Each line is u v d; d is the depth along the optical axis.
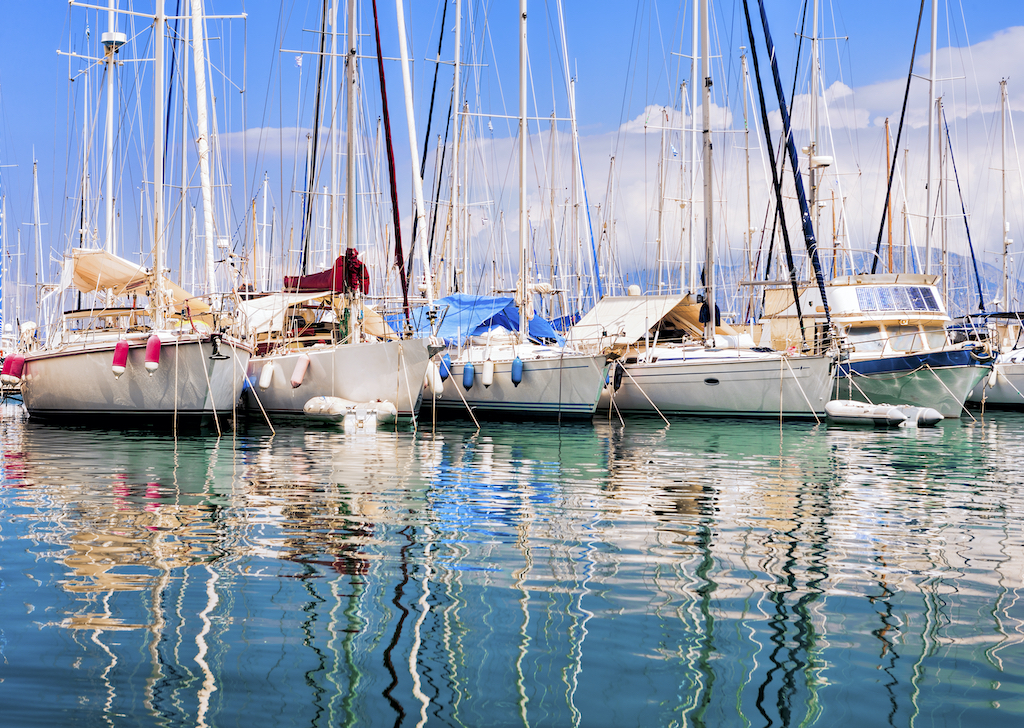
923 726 4.01
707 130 22.67
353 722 4.02
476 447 15.05
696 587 6.12
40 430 16.95
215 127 21.80
